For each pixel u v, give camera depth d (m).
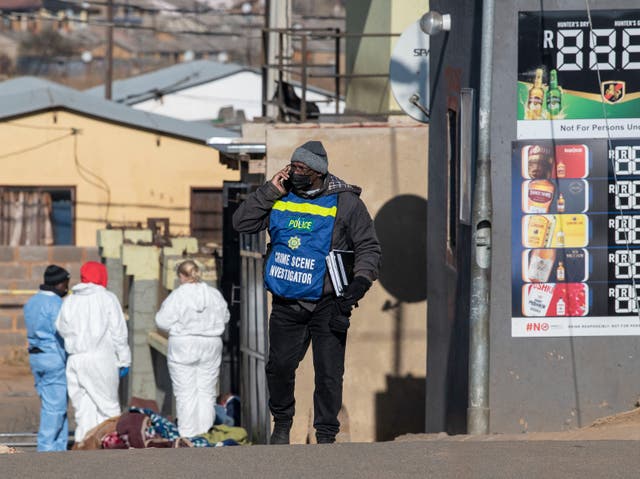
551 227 29.94
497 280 30.03
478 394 29.86
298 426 45.47
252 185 50.97
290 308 26.62
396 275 46.56
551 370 30.16
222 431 45.72
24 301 84.44
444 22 34.88
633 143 29.86
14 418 60.88
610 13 29.62
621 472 20.11
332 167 46.31
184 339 46.12
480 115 29.56
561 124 29.84
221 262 56.16
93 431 41.69
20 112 103.88
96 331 45.75
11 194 104.50
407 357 46.56
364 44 65.75
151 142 106.38
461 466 20.80
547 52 29.75
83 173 105.56
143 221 106.44
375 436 46.47
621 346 30.16
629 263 30.03
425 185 46.56
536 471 20.25
